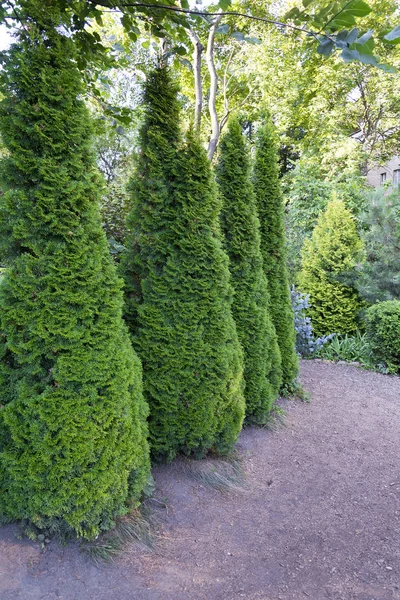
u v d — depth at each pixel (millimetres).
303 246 8828
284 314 5016
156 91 3047
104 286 2264
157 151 3027
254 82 11500
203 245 3064
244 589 2176
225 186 4031
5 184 2059
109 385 2252
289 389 5168
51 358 2117
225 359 3172
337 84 12539
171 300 3010
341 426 4434
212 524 2695
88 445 2158
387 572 2363
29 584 2023
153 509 2701
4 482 2279
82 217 2189
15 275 2062
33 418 2115
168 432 3027
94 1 2334
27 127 2008
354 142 12008
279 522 2791
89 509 2203
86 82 3018
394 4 11023
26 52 2012
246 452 3684
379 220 7438
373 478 3441
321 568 2375
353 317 7418
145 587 2109
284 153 17375
